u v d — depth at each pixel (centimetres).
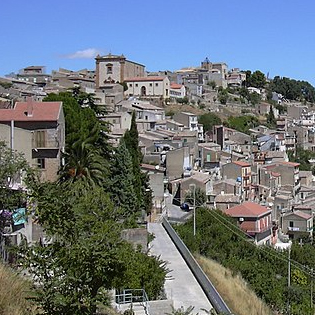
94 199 1675
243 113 16538
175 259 4178
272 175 10088
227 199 7794
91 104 6269
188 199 7444
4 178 2498
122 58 15300
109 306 2136
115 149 5509
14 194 2473
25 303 1540
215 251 5297
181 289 3381
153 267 2988
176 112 13750
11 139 3841
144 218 5988
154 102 14675
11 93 9881
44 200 1498
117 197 5306
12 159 2617
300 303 4631
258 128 14688
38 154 4575
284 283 4997
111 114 10156
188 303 3092
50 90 11919
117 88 14238
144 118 11625
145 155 8681
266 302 4375
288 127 15125
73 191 1653
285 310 4372
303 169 12581
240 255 5544
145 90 15075
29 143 4212
